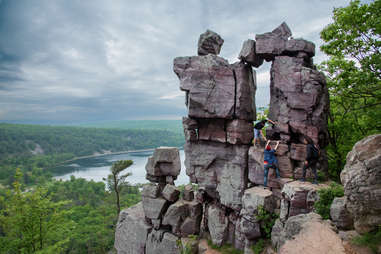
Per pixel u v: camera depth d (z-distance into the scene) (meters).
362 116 19.75
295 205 12.05
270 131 16.20
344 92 17.78
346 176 7.66
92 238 50.44
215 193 17.98
